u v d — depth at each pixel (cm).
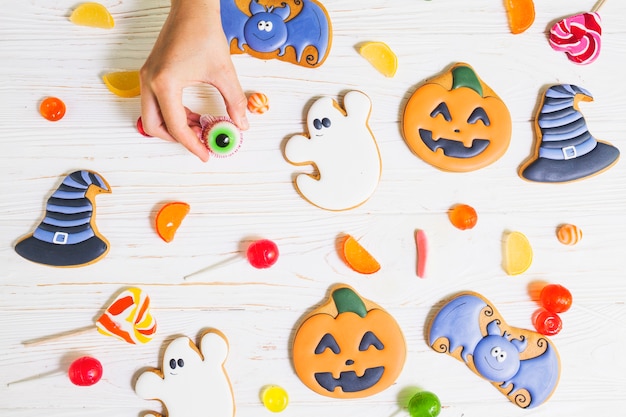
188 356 83
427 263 85
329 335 83
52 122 85
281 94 86
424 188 86
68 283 84
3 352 83
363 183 85
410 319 85
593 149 86
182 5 79
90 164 84
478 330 84
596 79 88
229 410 83
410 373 84
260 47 85
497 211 86
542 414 85
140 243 84
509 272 85
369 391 84
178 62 78
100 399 83
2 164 84
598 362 85
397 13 87
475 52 87
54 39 85
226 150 83
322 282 85
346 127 85
